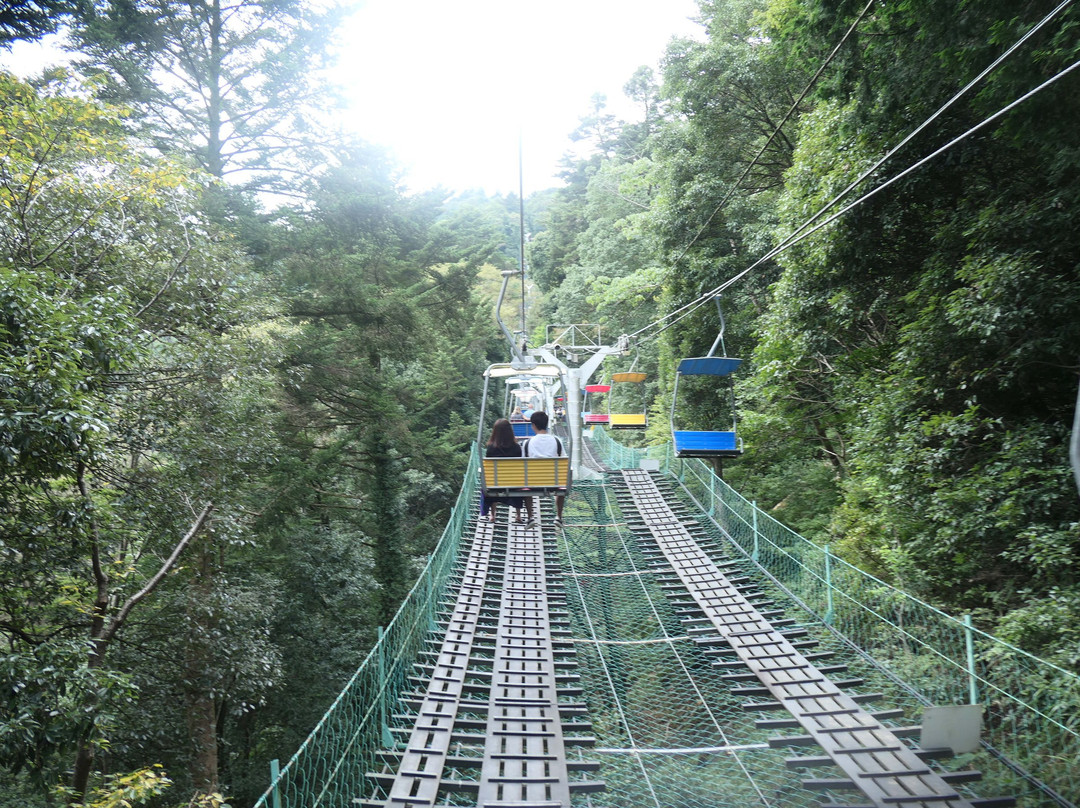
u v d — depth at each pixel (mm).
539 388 20953
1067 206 7191
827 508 14141
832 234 9828
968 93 8039
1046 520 7109
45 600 8094
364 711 7016
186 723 11352
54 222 9211
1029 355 7305
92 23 15219
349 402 19984
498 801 5609
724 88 17219
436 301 22328
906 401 8578
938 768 5906
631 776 7797
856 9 8641
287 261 17312
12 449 6027
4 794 9852
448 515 29594
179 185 10367
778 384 13281
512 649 9438
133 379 9461
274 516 15656
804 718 6781
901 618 8344
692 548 13328
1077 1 6188
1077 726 5809
